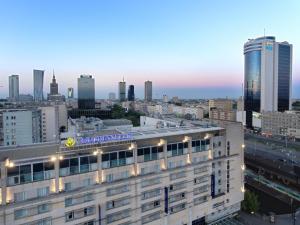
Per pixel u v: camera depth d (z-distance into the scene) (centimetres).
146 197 8019
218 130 9688
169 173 8406
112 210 7356
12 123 19125
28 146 6253
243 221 10012
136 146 7681
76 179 6794
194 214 9112
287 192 12812
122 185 7475
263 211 10906
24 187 6119
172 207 8600
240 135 10400
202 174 9262
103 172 7188
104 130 9231
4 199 5862
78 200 6850
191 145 8969
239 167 10412
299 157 19112
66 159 6656
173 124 10788
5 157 5884
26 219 6128
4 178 5856
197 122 11019
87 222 6981
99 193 7106
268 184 14075
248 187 13700
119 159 7481
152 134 8250
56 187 6494
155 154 8162
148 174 7931
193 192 9069
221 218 9944
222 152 9906
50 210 6450
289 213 10725
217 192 9819
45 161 6369
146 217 8056
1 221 5825
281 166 16300
